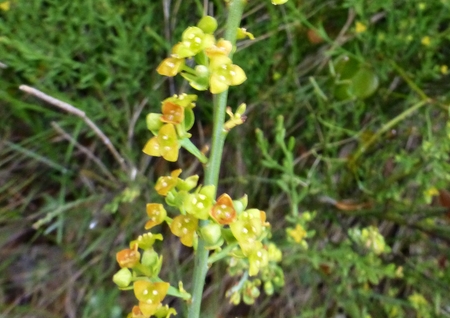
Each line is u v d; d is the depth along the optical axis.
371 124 0.12
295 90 0.12
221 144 0.06
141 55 0.12
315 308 0.13
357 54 0.11
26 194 0.14
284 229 0.13
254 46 0.12
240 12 0.05
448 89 0.12
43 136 0.13
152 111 0.13
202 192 0.05
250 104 0.13
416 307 0.11
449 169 0.10
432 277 0.12
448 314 0.11
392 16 0.11
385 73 0.12
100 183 0.14
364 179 0.13
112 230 0.13
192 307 0.06
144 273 0.06
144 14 0.12
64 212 0.13
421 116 0.12
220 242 0.06
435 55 0.12
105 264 0.13
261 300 0.13
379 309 0.12
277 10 0.12
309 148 0.13
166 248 0.13
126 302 0.13
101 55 0.12
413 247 0.13
